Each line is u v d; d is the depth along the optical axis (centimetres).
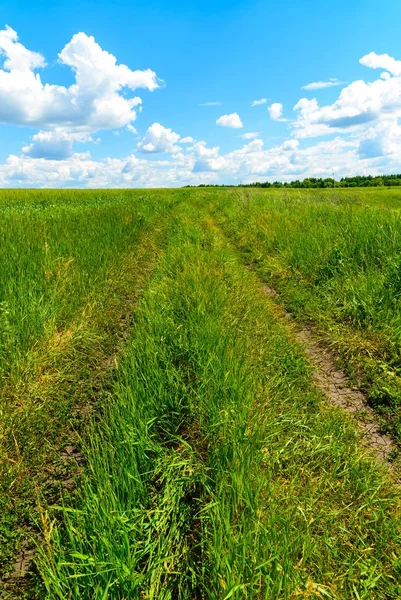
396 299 517
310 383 411
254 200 1888
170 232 1375
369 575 208
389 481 277
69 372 414
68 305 530
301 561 202
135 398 321
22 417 333
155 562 196
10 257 611
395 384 394
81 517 218
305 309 613
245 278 786
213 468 255
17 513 255
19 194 3083
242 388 337
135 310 580
